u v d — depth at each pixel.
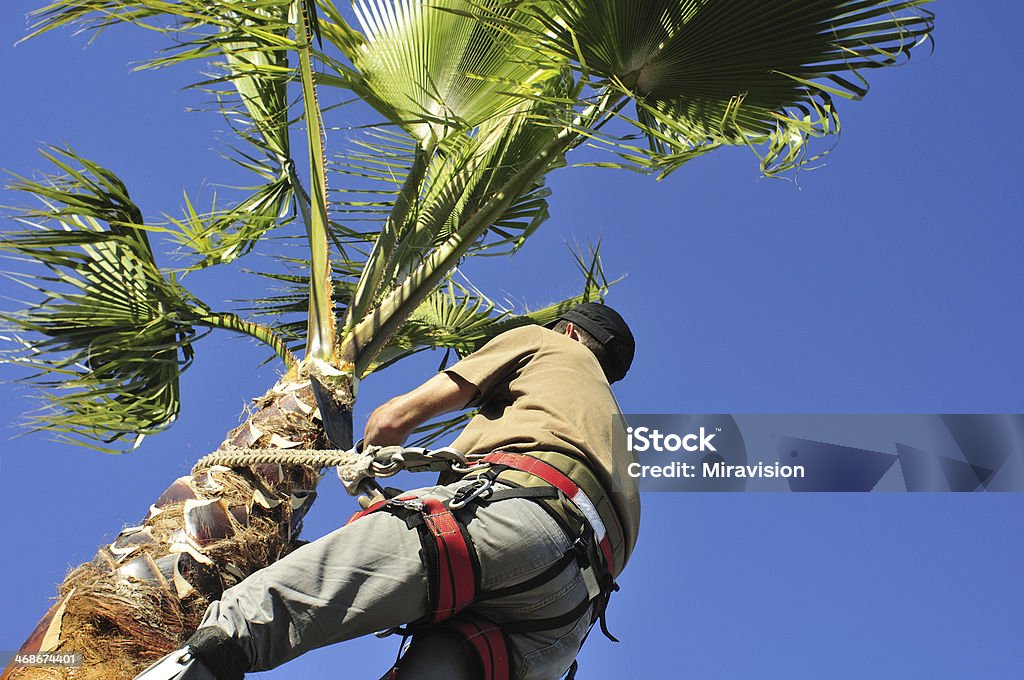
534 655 2.40
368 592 2.21
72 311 5.01
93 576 2.97
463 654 2.31
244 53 5.36
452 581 2.25
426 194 5.38
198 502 3.14
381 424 2.70
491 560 2.29
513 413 2.64
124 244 5.09
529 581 2.33
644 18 4.23
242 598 2.19
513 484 2.41
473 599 2.29
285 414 3.73
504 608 2.37
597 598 2.55
